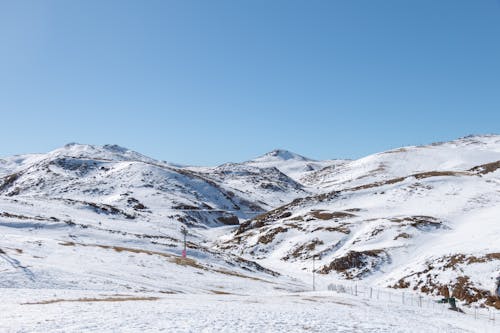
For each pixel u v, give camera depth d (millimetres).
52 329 16953
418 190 135250
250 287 54562
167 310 23828
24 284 33125
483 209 110000
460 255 72188
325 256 92438
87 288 34906
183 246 80375
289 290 58281
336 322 25359
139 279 44906
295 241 104938
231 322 21344
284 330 20688
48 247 54469
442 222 101312
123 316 20703
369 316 31266
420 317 39281
